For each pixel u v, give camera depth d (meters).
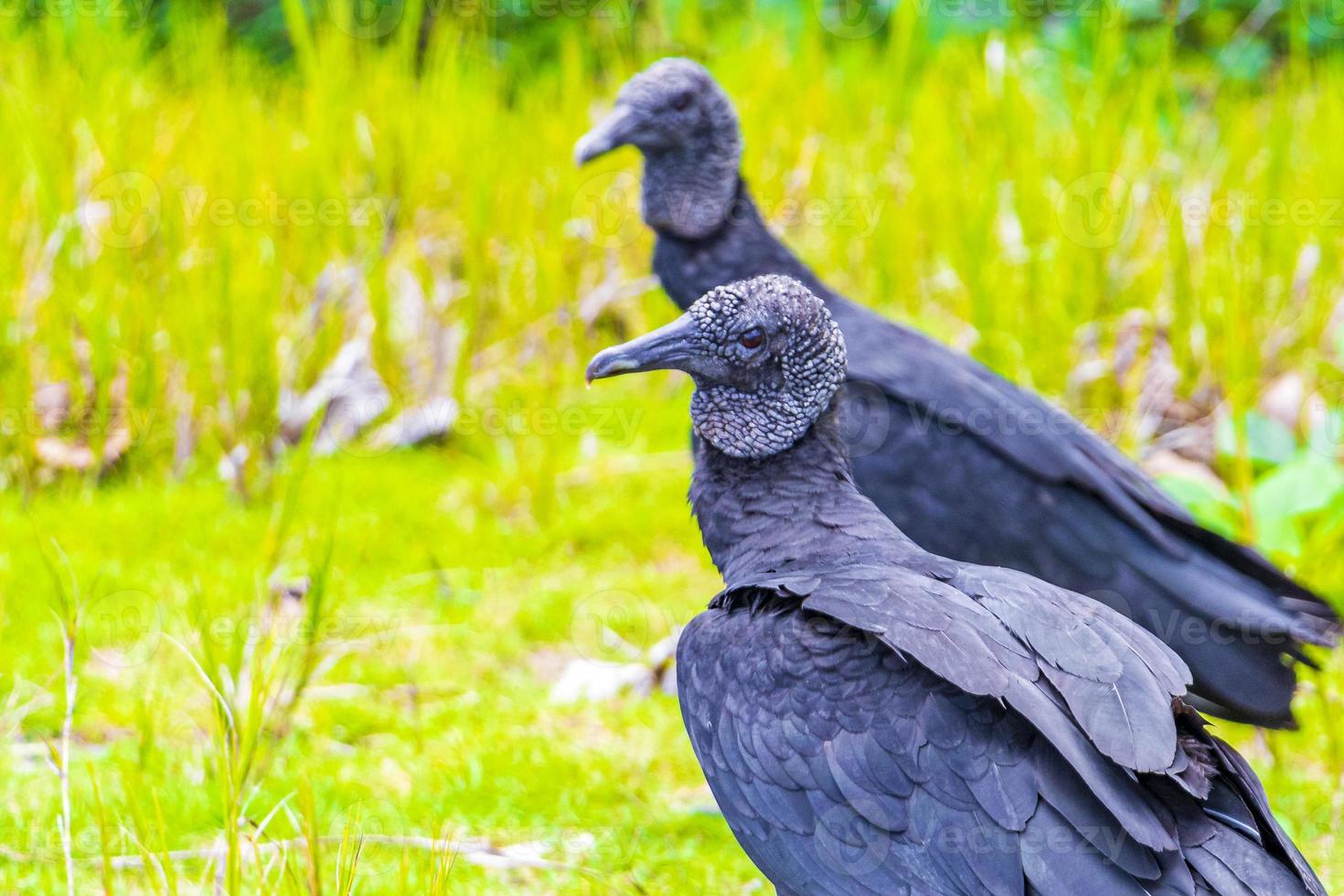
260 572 9.26
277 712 7.67
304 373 11.92
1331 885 6.62
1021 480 7.10
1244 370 10.64
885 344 7.56
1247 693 6.71
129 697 8.28
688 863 6.93
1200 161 13.16
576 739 8.12
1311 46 16.70
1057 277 12.05
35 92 12.80
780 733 4.89
